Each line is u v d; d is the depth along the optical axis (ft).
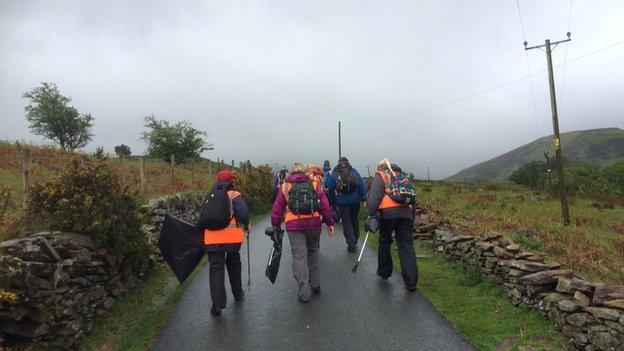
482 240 23.57
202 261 29.84
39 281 14.37
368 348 15.33
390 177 22.15
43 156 53.67
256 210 63.16
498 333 16.37
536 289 17.48
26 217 18.44
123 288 20.25
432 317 18.04
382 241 22.99
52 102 119.14
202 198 50.11
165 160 102.47
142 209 25.49
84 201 18.43
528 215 53.67
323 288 22.38
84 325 16.55
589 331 14.07
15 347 14.01
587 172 158.71
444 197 67.67
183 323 18.13
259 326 17.58
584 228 46.83
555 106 65.41
